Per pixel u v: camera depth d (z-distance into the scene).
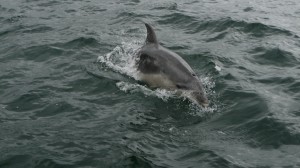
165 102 10.70
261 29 16.81
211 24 17.44
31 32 17.05
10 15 19.80
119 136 9.03
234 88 11.37
